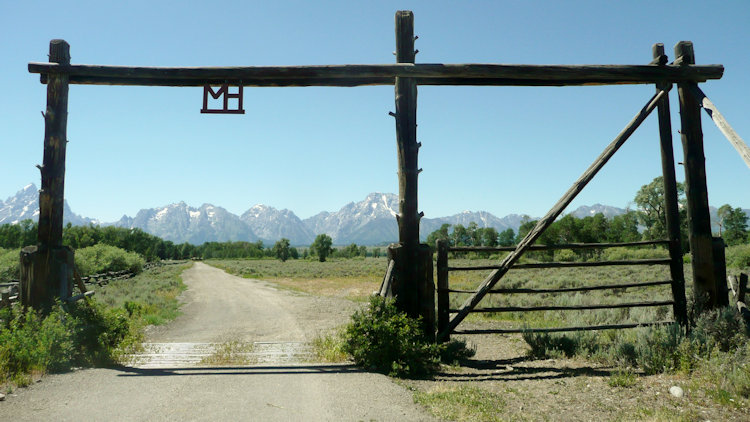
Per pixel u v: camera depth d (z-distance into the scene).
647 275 25.12
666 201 7.86
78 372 6.18
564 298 14.61
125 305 16.91
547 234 97.19
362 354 6.59
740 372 4.97
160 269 69.38
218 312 20.16
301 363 7.09
